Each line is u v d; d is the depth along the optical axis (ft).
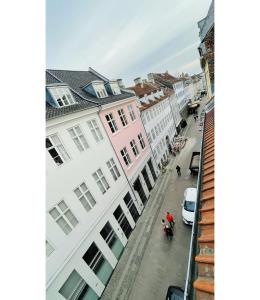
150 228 50.26
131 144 60.03
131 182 54.03
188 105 174.09
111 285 39.37
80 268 33.76
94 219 38.68
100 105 46.16
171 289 30.12
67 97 41.04
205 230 12.12
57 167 33.94
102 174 44.16
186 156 86.69
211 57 26.35
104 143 46.85
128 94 64.54
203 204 14.94
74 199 35.45
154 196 64.08
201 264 10.21
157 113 91.25
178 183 67.05
